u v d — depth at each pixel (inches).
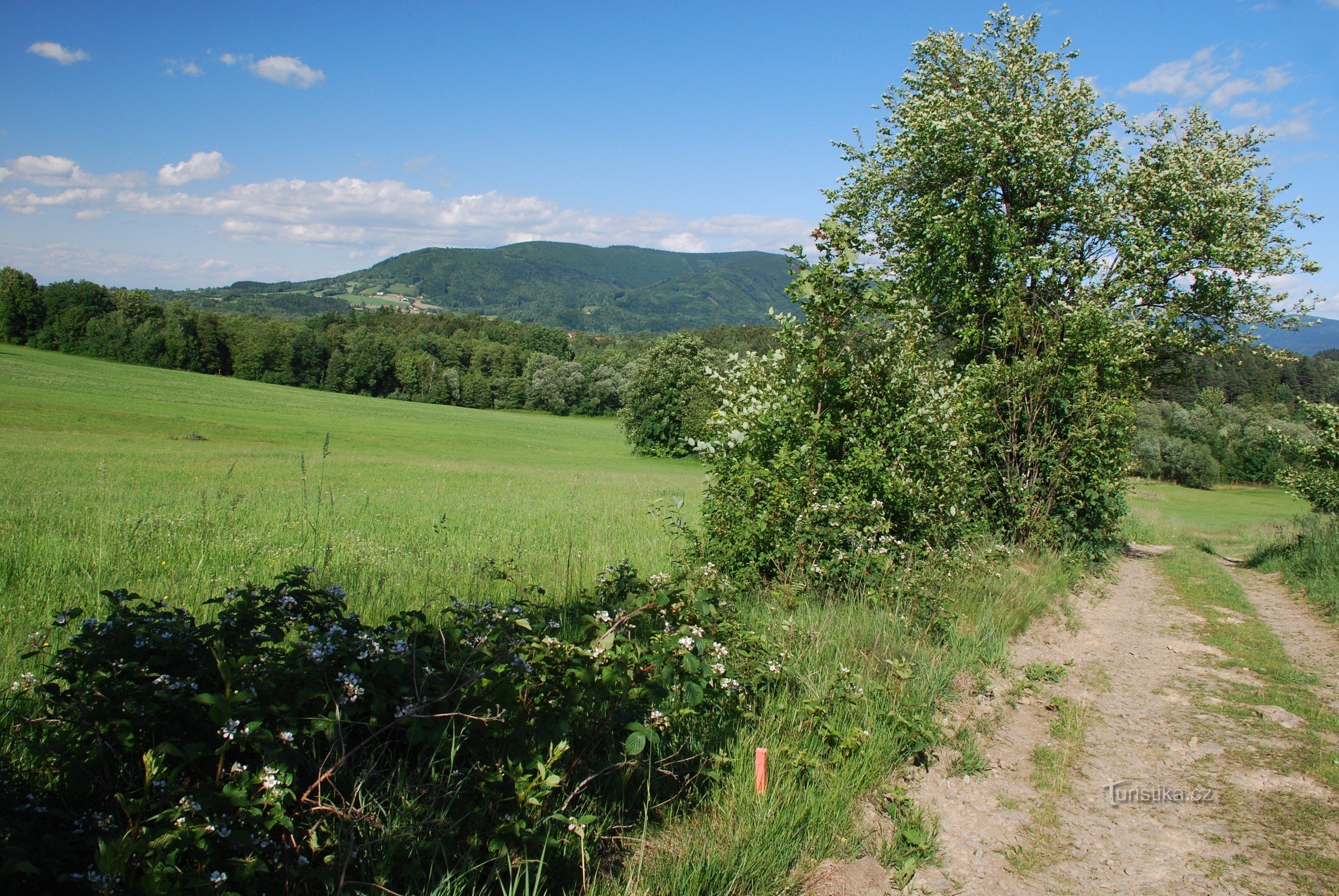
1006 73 639.8
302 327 4717.0
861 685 193.5
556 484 1071.6
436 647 132.7
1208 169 631.8
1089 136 633.6
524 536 439.5
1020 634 287.9
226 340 4463.6
